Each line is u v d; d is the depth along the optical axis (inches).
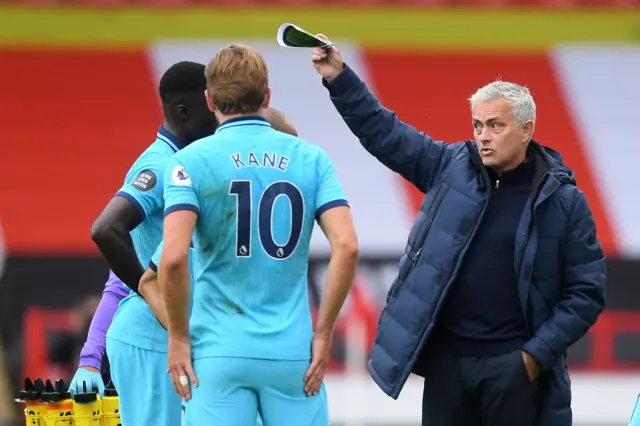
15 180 2669.8
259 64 584.4
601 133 2851.9
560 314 642.8
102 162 2728.8
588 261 646.5
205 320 572.7
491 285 645.3
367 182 2743.6
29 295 2490.2
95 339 738.8
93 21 2908.5
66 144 2751.0
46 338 2053.4
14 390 1983.3
